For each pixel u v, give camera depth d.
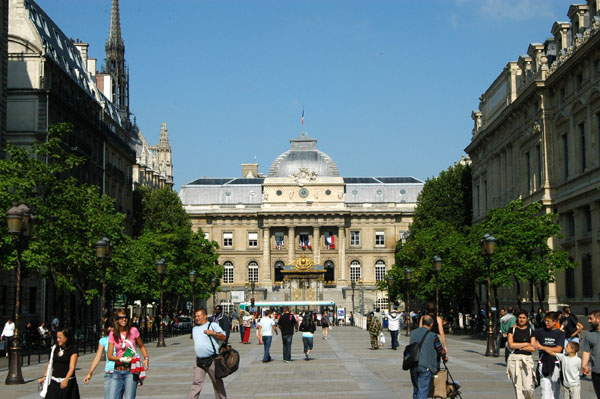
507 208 61.12
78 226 50.28
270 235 147.88
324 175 149.50
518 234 58.53
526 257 60.44
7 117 70.12
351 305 143.00
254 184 153.38
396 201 149.75
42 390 17.31
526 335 20.17
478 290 99.50
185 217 116.19
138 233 110.94
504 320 30.70
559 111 68.56
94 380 30.92
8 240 44.59
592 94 60.22
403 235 146.25
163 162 151.25
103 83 114.75
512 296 82.44
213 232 148.25
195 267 92.06
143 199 113.06
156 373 33.56
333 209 145.62
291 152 152.00
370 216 147.75
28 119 70.19
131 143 122.62
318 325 114.62
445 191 109.25
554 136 70.12
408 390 25.20
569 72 65.31
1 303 61.91
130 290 74.88
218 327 20.27
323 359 40.72
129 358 18.14
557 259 58.25
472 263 64.81
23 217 31.73
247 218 147.88
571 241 65.44
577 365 18.52
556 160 69.81
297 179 147.25
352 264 147.62
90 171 84.50
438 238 91.00
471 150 102.19
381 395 23.84
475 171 101.81
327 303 120.56
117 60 153.25
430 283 77.06
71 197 50.00
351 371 32.91
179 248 87.44
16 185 47.22
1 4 60.41
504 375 30.23
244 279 146.62
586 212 63.28
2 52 60.56
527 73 78.12
